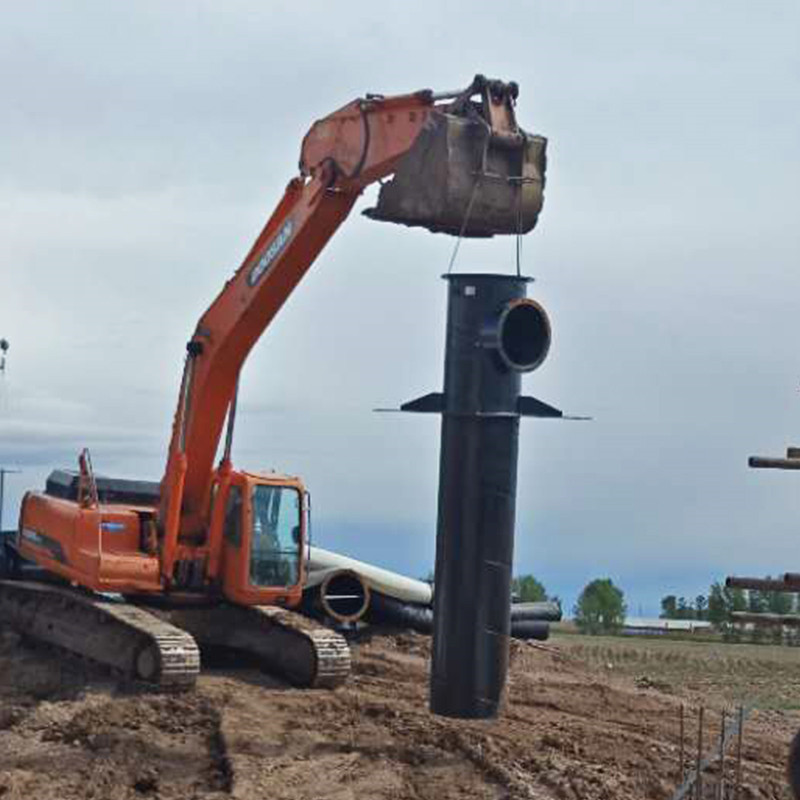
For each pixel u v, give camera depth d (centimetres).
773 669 2992
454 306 1178
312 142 1747
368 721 1689
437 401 1188
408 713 1734
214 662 2094
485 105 1283
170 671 1758
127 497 2164
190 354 1972
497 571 1177
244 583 1948
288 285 1859
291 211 1802
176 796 1402
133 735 1584
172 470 1970
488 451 1172
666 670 2942
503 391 1172
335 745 1553
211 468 2008
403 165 1301
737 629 4288
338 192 1738
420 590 2648
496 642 1180
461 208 1265
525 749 1553
